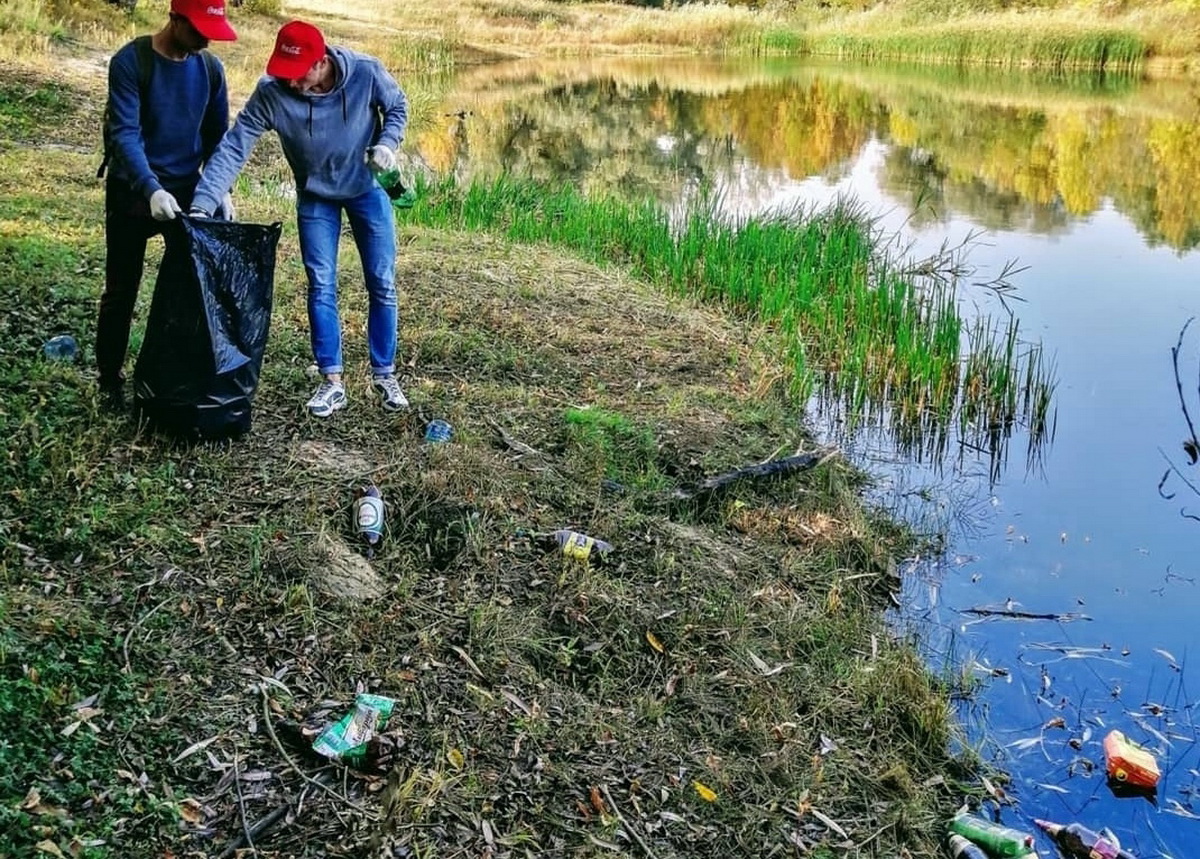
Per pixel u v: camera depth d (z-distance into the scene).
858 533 6.06
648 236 10.91
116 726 3.62
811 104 26.58
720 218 11.67
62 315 6.31
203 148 5.22
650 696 4.34
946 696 4.84
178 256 4.93
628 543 5.31
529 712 4.12
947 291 11.07
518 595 4.75
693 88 29.62
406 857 3.41
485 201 11.80
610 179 16.11
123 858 3.21
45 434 4.98
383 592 4.58
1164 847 4.16
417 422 5.91
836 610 5.29
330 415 5.74
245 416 5.31
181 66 4.89
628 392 7.09
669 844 3.69
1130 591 5.90
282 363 6.27
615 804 3.79
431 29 37.12
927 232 13.74
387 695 4.05
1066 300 11.02
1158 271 12.16
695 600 5.00
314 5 37.16
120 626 4.06
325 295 5.61
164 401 5.08
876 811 4.05
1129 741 4.68
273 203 10.74
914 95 28.36
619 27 42.69
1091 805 4.34
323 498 5.02
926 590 5.82
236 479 5.05
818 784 4.09
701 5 47.78
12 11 16.23
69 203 8.98
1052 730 4.76
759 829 3.82
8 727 3.44
